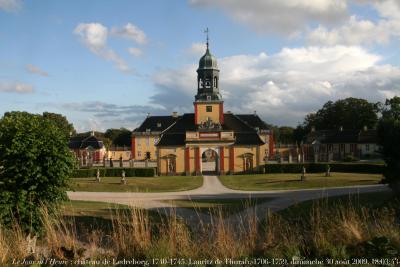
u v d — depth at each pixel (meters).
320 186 50.91
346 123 133.12
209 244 11.37
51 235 11.99
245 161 83.44
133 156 124.50
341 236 11.93
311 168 77.19
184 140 85.12
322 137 125.69
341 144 118.94
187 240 11.45
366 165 69.38
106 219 23.23
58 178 19.78
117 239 11.70
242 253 10.84
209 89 89.94
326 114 139.38
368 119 129.62
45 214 14.70
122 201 38.66
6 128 19.67
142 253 10.99
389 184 27.64
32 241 15.27
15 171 18.75
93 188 54.00
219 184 60.25
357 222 12.58
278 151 123.69
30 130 19.47
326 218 12.86
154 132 124.62
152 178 71.94
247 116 117.50
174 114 128.12
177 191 51.78
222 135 83.81
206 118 88.75
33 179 18.95
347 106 134.25
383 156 28.25
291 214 18.56
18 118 20.33
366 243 11.15
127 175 78.06
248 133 85.62
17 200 18.14
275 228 12.58
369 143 115.94
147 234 11.52
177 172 84.19
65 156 20.20
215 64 90.94
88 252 11.77
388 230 12.37
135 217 12.10
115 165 104.81
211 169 98.81
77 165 21.64
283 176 67.44
